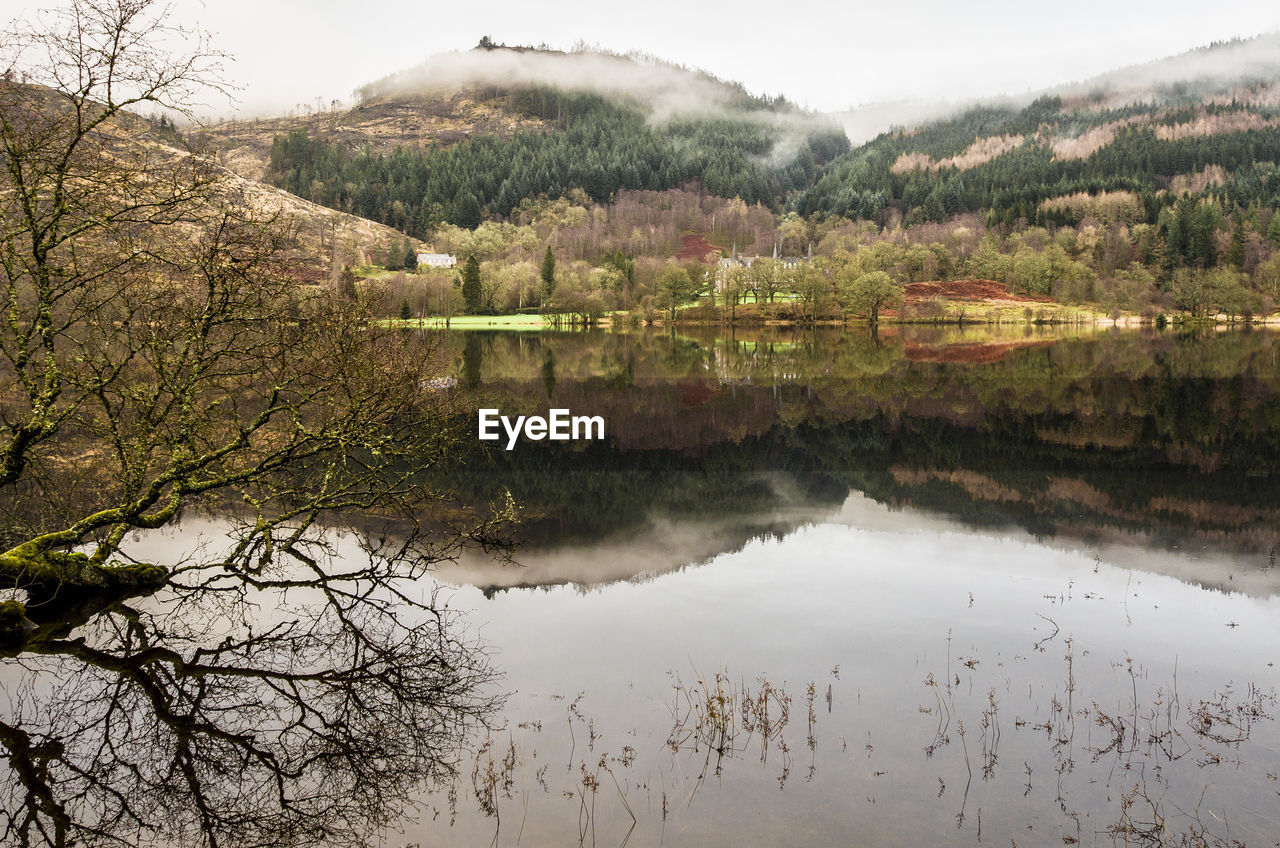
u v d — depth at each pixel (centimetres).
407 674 906
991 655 936
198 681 896
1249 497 1752
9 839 638
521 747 750
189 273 1144
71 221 1069
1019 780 685
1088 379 4509
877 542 1440
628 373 5325
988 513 1652
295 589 1187
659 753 735
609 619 1066
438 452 1605
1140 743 741
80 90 959
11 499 1472
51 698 859
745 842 604
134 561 1264
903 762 714
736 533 1520
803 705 819
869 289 11638
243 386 1376
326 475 1404
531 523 1602
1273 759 714
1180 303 12750
